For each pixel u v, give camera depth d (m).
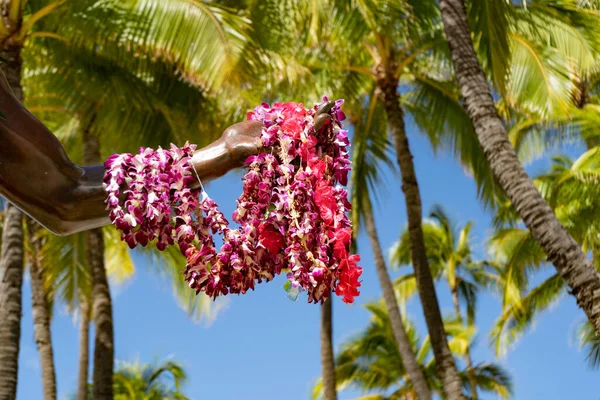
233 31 10.74
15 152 2.65
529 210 8.26
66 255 16.08
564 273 7.85
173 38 10.70
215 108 12.44
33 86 13.38
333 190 2.86
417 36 13.93
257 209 2.80
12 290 10.78
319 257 2.80
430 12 13.70
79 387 19.11
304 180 2.81
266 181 2.80
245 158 2.81
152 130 12.61
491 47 10.91
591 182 18.61
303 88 13.52
